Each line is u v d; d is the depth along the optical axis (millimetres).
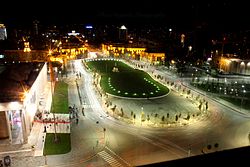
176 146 38531
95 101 59594
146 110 53969
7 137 38500
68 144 38125
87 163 33438
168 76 88562
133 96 63625
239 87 73938
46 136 40406
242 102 58781
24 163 32844
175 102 59938
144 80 81062
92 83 76000
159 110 54156
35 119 45312
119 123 47062
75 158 34438
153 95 64812
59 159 34031
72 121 47219
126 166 33000
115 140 40188
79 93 65625
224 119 49844
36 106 48562
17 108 36312
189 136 42000
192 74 89500
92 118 49188
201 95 66125
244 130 44812
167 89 70875
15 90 40062
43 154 35094
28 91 40562
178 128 45125
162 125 46125
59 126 44188
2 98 36688
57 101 57812
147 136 41875
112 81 78750
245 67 87750
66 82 76500
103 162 33844
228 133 43500
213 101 61281
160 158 35031
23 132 37125
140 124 46594
